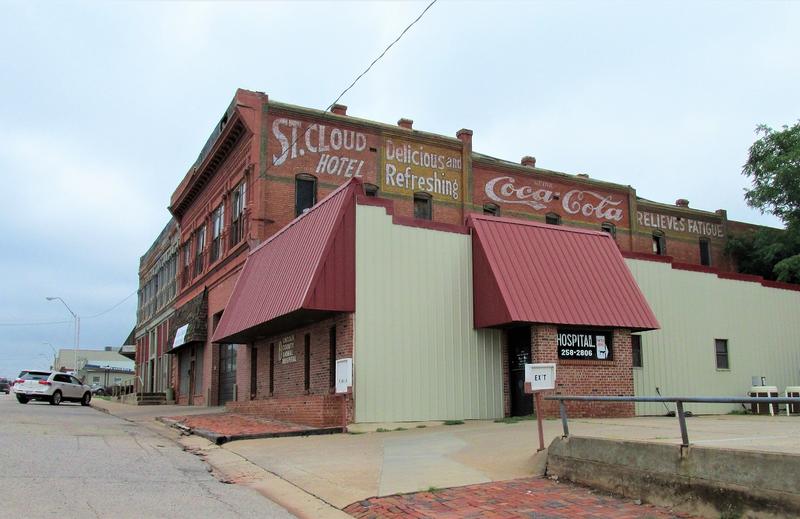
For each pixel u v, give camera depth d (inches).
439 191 1201.4
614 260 791.7
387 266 689.0
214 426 687.7
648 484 323.0
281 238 831.7
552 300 707.4
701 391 898.1
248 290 869.2
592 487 353.7
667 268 902.4
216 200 1254.3
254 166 1039.0
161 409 1098.7
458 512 312.0
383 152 1157.1
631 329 756.0
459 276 730.8
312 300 642.2
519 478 381.7
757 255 1541.6
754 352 966.4
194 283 1362.0
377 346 668.7
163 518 297.7
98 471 404.8
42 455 451.8
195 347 1341.0
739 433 438.9
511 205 1283.2
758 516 273.9
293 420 709.9
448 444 511.5
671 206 1517.0
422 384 685.9
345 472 412.2
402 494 347.9
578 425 563.8
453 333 714.8
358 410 648.4
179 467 446.3
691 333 907.4
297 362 781.3
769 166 1315.2
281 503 351.6
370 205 692.7
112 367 4094.5
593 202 1391.5
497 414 722.8
